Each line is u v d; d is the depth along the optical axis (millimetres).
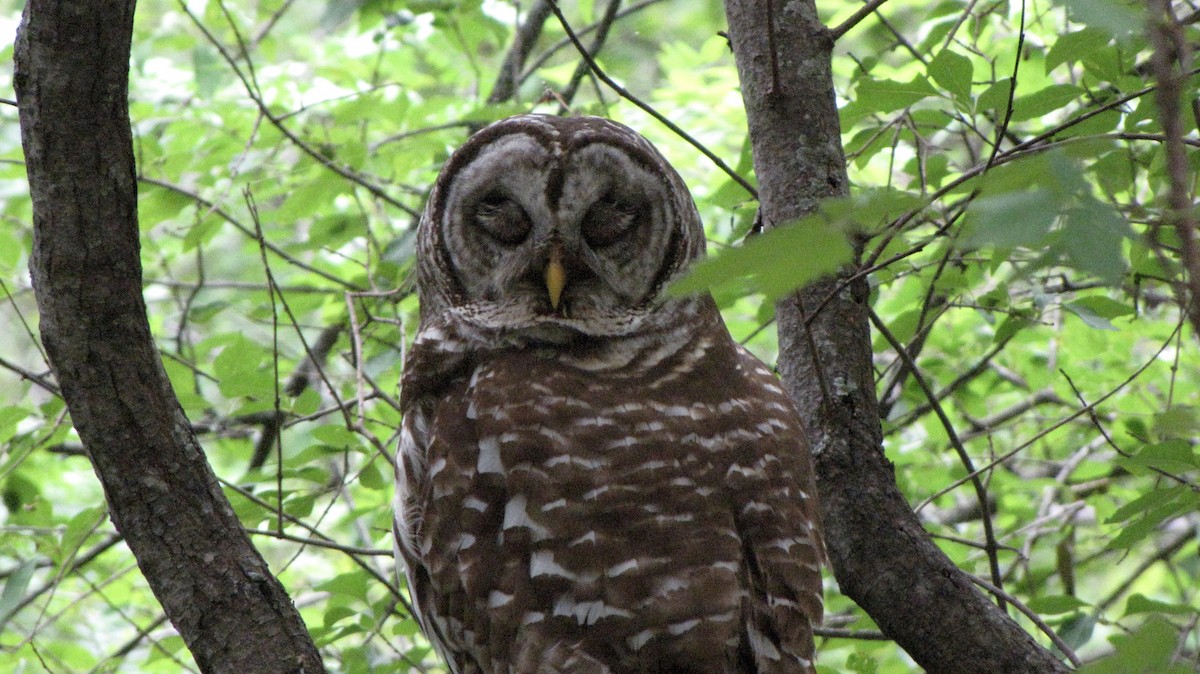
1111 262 2777
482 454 6430
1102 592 14883
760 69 7695
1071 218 2850
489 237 7262
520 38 13266
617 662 6000
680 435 6387
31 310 14891
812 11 7816
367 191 12469
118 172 5457
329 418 11477
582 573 6043
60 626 12383
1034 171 2984
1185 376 11828
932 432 11602
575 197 7055
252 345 9461
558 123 7238
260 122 10898
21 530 9664
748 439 6484
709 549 6129
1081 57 7352
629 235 7141
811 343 6766
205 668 5855
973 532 12328
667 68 13953
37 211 5469
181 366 10820
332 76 13422
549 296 6902
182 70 13391
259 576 5918
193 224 11008
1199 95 7039
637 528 6117
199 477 5895
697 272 2834
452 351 7137
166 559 5840
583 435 6348
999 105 7527
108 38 5230
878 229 3732
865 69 8742
